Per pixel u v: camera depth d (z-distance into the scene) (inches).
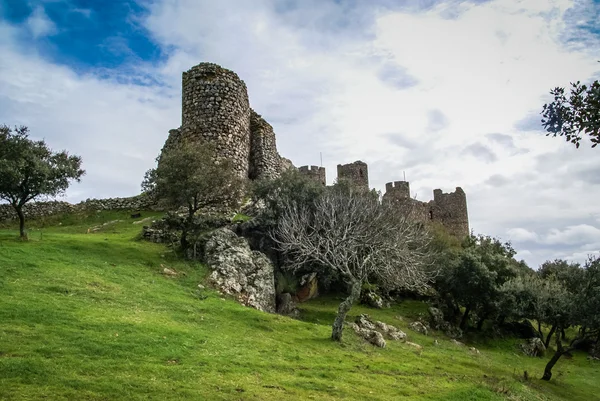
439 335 1395.2
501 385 792.3
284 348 768.3
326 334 935.0
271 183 1605.6
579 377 1203.2
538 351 1462.8
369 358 830.5
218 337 738.2
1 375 446.6
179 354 604.4
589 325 1053.2
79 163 1279.5
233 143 1781.5
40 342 548.7
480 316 1616.6
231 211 1584.6
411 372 781.3
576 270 1545.3
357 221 1227.9
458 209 3248.0
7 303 664.4
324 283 1531.7
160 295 905.5
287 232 1237.7
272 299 1172.5
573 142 430.6
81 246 1138.0
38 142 1218.0
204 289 1037.2
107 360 535.8
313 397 541.6
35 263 906.1
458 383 755.4
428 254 1403.8
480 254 1756.9
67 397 425.4
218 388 513.7
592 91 404.8
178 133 1947.6
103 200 1830.7
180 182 1254.3
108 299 801.6
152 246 1266.0
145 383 487.2
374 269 1184.2
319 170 2834.6
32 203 1743.4
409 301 1669.5
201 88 1791.3
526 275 1663.4
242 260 1176.8
